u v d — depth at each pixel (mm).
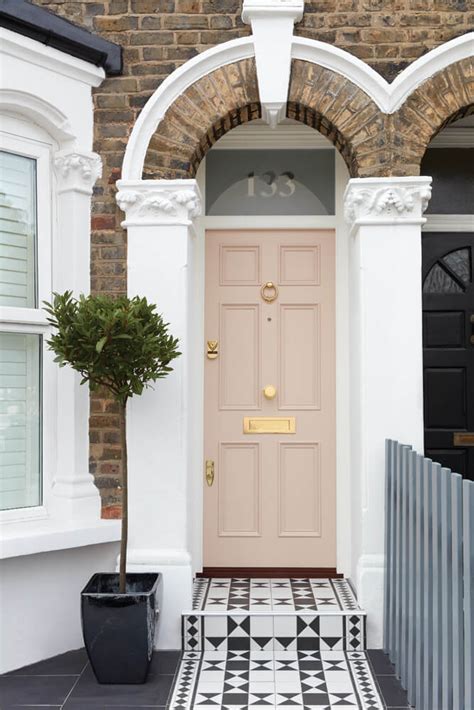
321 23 4660
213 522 5469
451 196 5832
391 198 4527
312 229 5555
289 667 4211
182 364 4582
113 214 4676
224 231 5578
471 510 2801
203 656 4371
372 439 4551
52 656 4395
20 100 4375
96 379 4035
